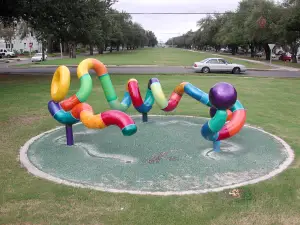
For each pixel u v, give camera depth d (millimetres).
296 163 6641
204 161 6734
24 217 4617
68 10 21422
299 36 40188
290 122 9977
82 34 25141
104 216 4629
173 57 54531
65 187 5469
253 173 6164
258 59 53406
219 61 27203
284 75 25453
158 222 4496
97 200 5039
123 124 6406
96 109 11555
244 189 5406
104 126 6734
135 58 50344
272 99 14078
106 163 6617
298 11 33781
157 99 8664
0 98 13508
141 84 17891
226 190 5379
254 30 43750
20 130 8883
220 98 6164
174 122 9758
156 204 4926
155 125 9375
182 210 4777
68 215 4656
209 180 5844
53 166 6457
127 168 6363
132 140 8023
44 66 33875
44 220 4547
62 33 23344
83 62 7926
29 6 20188
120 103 8922
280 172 6156
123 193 5258
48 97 13812
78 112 7293
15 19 26000
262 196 5211
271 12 42438
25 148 7426
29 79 20281
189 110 11484
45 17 21750
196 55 64312
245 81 20391
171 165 6520
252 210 4809
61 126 9344
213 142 7363
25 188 5453
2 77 21438
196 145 7703
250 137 8391
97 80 19719
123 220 4535
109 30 46062
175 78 21484
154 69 29828
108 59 46906
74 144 7797
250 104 12852
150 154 7121
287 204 5000
